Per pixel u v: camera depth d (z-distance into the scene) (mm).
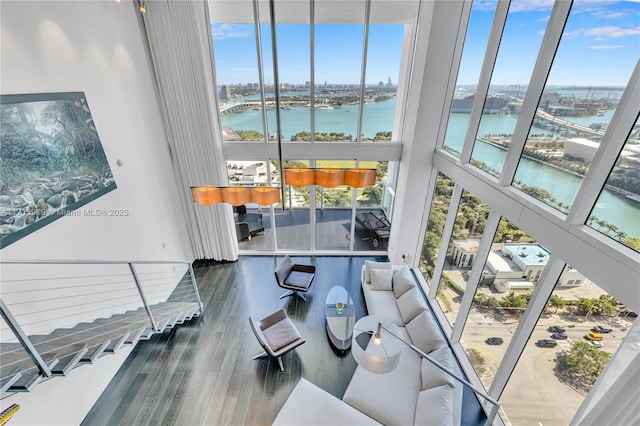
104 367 3758
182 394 3715
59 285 3193
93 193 3629
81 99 3443
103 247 3812
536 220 2666
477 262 3721
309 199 6156
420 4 4684
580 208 2215
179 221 5852
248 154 5738
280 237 7180
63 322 3266
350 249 6656
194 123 5250
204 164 5551
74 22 3363
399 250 6055
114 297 4027
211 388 3789
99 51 3752
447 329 4656
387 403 3219
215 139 5395
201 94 5039
